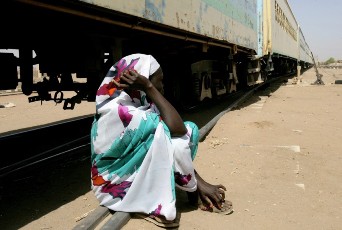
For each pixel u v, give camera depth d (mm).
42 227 2799
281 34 20672
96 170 2682
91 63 4633
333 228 2699
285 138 5895
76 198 3406
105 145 2570
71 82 5438
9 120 8945
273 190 3461
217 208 2869
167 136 2588
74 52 4738
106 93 2654
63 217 2980
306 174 4000
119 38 4914
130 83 2570
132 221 2564
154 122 2547
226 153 4809
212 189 2877
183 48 7332
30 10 3262
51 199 3393
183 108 9102
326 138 5945
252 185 3590
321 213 2967
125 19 3896
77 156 5012
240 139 5738
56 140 6215
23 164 4637
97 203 3273
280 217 2852
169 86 8273
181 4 5301
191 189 2756
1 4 3014
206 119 8133
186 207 2945
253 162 4410
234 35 9477
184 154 2650
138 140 2525
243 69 13648
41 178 4043
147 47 6383
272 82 22797
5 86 4645
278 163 4398
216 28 7559
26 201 3348
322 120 7855
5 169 4391
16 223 2879
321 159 4645
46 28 4066
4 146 5676
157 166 2549
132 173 2604
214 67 10750
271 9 16016
